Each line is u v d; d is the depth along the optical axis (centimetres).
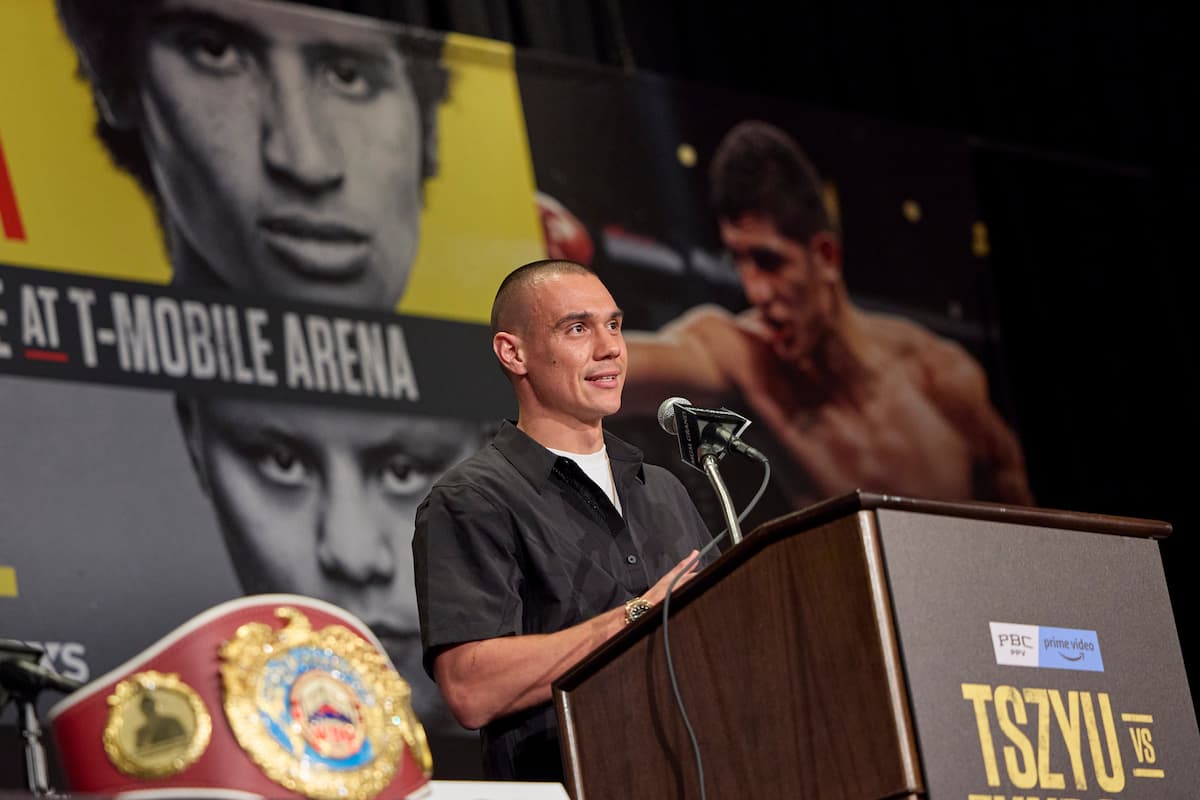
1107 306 666
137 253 450
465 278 503
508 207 518
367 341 479
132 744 173
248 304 463
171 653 180
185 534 436
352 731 183
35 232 437
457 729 457
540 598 293
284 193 476
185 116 466
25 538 415
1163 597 244
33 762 222
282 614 187
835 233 583
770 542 219
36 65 448
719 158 568
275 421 457
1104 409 654
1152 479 655
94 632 417
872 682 206
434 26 553
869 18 656
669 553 311
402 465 474
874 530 212
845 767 207
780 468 542
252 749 175
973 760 207
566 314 318
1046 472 632
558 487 305
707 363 542
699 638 225
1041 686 219
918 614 210
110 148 453
